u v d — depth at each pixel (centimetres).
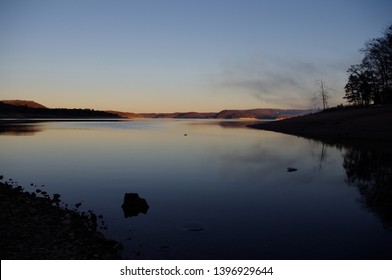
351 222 1356
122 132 8031
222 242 1141
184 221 1363
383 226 1309
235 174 2411
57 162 2998
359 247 1102
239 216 1438
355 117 7256
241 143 4959
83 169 2630
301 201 1686
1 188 1688
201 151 3881
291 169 2550
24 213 1302
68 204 1611
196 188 1970
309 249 1085
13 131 7869
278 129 8881
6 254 934
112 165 2825
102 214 1452
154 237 1180
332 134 6156
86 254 982
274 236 1201
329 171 2530
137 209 1525
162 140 5556
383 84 9188
